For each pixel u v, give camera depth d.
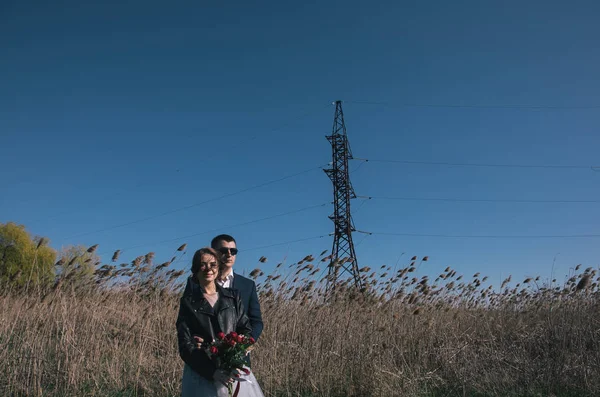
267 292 10.88
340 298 11.10
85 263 10.34
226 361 4.37
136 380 8.01
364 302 11.15
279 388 8.35
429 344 10.08
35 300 9.49
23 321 9.13
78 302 9.77
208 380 4.43
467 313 12.16
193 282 4.87
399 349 9.84
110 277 10.91
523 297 12.90
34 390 7.16
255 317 5.20
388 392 8.20
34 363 7.59
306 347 9.28
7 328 8.53
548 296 12.44
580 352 9.34
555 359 9.39
